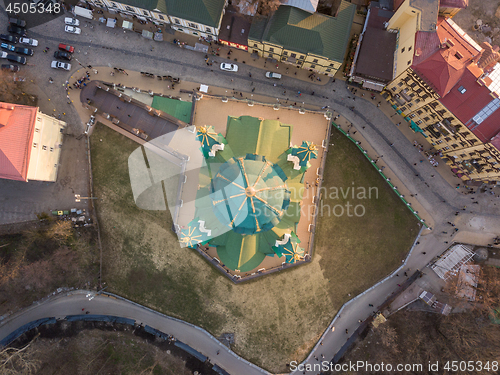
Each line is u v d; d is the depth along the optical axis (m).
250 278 60.94
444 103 53.59
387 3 60.47
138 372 63.91
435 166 64.94
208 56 64.38
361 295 64.50
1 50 62.59
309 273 63.47
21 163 51.97
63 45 62.69
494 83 51.50
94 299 64.44
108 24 62.78
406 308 65.12
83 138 63.12
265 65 64.56
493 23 63.50
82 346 64.25
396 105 63.44
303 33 55.78
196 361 64.31
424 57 51.72
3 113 51.06
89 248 63.75
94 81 60.91
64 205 63.50
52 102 63.28
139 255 63.31
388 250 64.69
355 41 63.25
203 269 63.03
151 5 57.03
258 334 63.84
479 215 64.19
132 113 59.34
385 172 65.00
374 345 64.75
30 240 63.72
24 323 64.44
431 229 64.69
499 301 62.00
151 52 64.19
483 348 60.81
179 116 61.47
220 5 56.94
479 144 53.62
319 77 64.56
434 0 51.69
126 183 62.44
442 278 64.06
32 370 62.81
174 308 63.91
